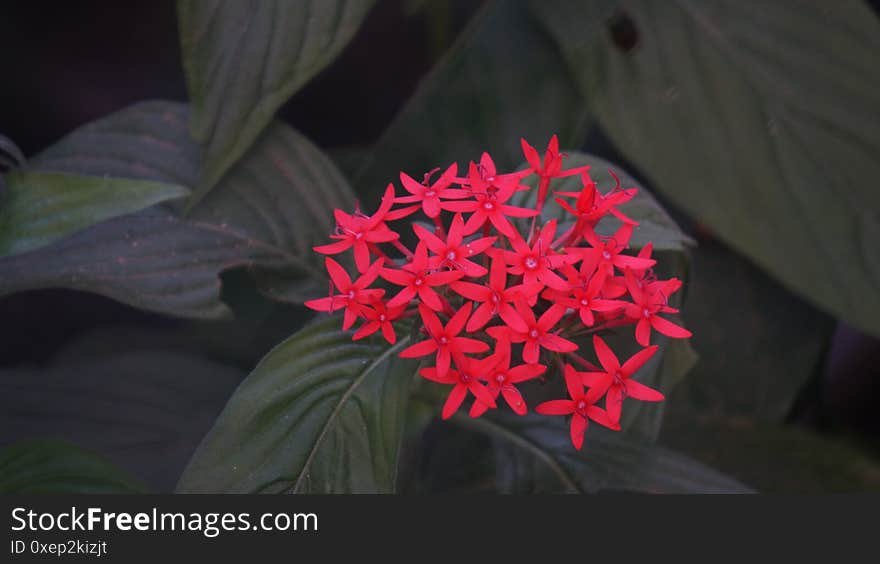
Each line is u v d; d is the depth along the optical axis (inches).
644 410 17.7
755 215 19.2
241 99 17.4
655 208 17.3
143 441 19.6
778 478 21.5
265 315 21.7
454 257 15.5
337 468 16.4
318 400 16.6
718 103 19.4
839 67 19.4
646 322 15.7
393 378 16.7
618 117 19.3
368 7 17.5
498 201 15.8
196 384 20.5
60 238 16.5
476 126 20.1
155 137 18.1
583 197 15.8
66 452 17.3
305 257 18.0
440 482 21.0
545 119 20.1
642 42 19.6
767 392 22.5
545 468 18.3
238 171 18.0
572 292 15.6
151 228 17.7
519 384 18.8
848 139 19.3
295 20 17.4
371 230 15.8
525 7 20.4
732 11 19.6
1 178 16.6
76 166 17.9
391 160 19.9
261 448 16.3
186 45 17.3
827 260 19.1
